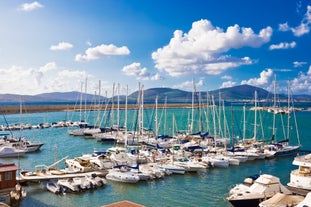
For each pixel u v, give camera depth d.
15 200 37.84
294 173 42.44
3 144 76.75
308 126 144.88
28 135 110.19
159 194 43.72
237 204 36.34
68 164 56.00
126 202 29.69
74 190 43.09
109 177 49.25
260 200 36.12
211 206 39.28
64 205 38.75
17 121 165.25
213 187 47.12
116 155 57.84
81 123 136.50
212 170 57.28
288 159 68.56
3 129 123.44
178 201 41.09
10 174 37.53
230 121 164.75
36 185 45.78
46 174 47.88
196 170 54.94
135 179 48.03
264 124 153.38
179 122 157.88
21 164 62.59
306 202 30.25
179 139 84.81
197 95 110.00
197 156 63.22
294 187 40.19
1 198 36.53
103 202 40.16
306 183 40.50
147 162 58.69
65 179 45.81
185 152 66.62
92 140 96.69
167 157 61.84
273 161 66.38
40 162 64.62
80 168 52.09
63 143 90.94
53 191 42.91
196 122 144.75
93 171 51.59
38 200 40.19
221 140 82.19
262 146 76.88
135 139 86.62
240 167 60.28
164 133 113.88
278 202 32.25
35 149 76.81
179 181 49.97
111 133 96.81
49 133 115.38
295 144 90.88
